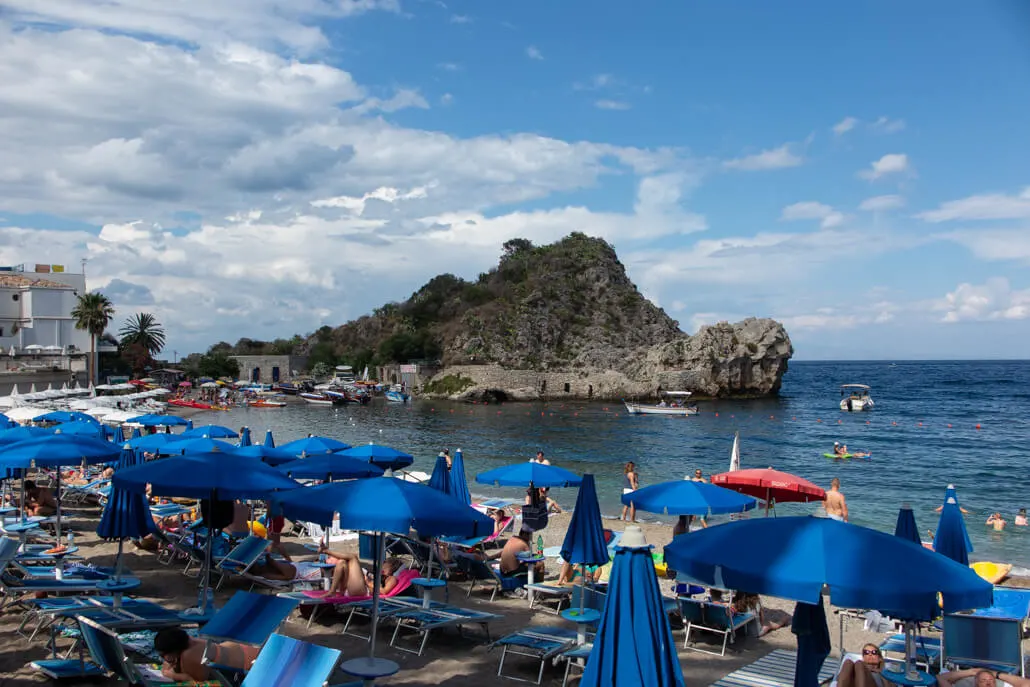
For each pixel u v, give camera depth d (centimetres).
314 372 14400
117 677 799
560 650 888
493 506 2081
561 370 12081
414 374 12581
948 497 1134
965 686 785
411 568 1331
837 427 7044
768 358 11144
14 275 8938
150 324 11988
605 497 3011
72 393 4738
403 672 905
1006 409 9350
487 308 14200
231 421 7612
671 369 10956
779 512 2592
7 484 1984
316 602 1020
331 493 781
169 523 1534
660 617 577
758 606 1109
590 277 14900
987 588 543
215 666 714
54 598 926
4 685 789
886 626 1163
